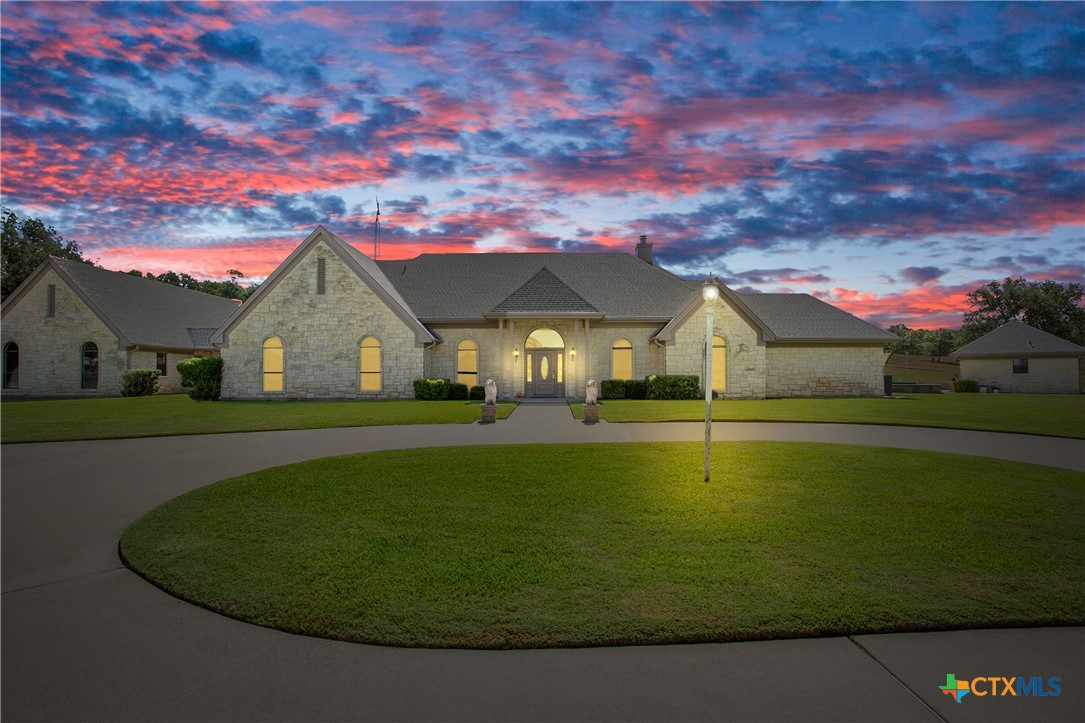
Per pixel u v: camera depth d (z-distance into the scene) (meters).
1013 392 42.19
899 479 9.16
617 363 28.77
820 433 15.23
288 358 26.86
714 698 3.48
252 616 4.49
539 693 3.54
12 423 17.33
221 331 26.89
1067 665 3.82
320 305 26.92
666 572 5.26
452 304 29.75
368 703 3.45
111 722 3.28
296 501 7.88
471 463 10.56
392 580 5.12
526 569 5.35
